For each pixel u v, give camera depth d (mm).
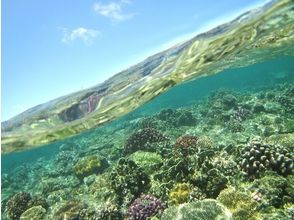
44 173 18672
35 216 11227
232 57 21750
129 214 8070
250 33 16625
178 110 20656
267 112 16641
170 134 16406
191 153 10359
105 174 12477
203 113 19656
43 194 14125
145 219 7738
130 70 15047
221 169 8461
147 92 20484
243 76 42750
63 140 27859
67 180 14828
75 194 12562
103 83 15547
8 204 13180
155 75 17547
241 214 6449
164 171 9281
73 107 17734
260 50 22297
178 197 7949
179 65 17828
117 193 9391
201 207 6719
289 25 17156
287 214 6262
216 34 14789
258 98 20734
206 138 12258
